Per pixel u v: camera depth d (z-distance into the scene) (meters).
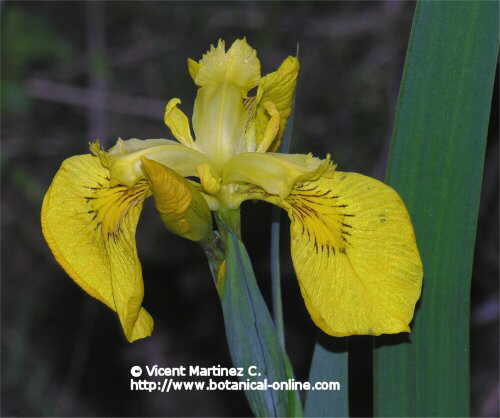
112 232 0.35
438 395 0.37
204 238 0.36
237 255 0.35
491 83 0.36
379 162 0.74
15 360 0.75
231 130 0.37
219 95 0.37
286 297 0.72
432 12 0.36
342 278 0.34
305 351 0.72
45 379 0.76
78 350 0.77
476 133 0.36
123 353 0.77
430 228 0.36
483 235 0.72
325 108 0.76
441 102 0.36
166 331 0.76
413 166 0.36
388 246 0.34
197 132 0.37
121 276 0.35
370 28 0.77
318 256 0.35
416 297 0.34
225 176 0.36
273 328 0.36
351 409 0.68
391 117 0.73
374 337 0.37
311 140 0.76
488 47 0.35
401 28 0.76
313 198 0.35
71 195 0.35
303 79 0.77
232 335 0.36
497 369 0.70
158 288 0.76
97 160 0.36
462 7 0.35
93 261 0.35
